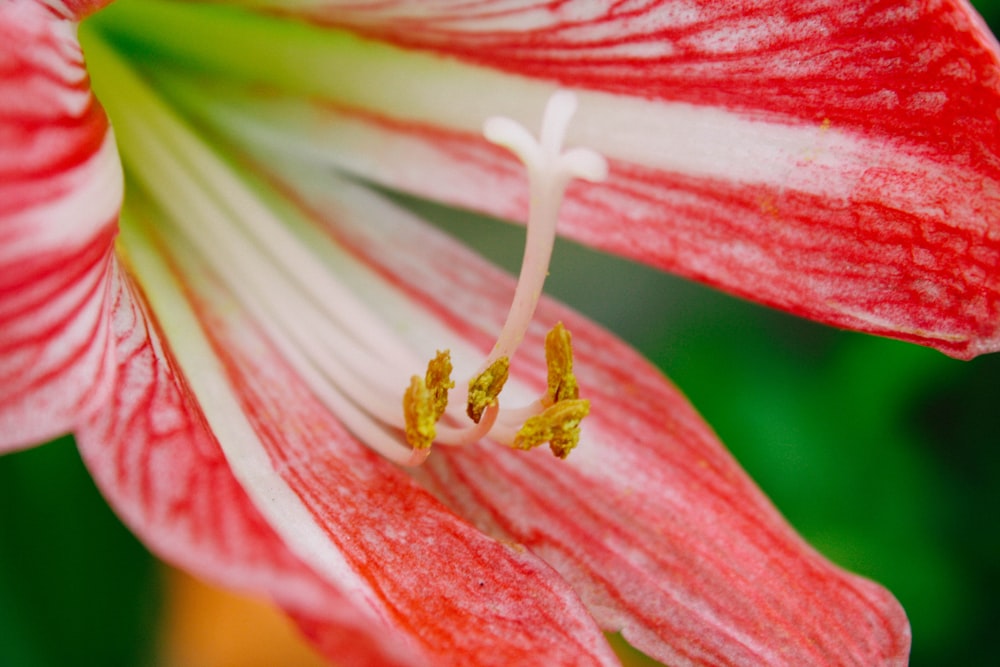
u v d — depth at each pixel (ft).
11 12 0.75
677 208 0.89
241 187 0.90
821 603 0.87
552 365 0.84
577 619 0.81
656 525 0.88
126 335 0.78
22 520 0.91
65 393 0.74
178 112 0.93
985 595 0.96
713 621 0.86
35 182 0.74
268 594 0.69
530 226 0.83
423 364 0.88
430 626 0.78
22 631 0.91
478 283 0.93
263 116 0.94
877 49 0.84
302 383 0.87
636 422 0.90
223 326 0.87
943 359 0.97
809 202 0.87
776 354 0.99
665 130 0.89
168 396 0.77
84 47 0.90
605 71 0.88
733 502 0.89
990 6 0.95
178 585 0.93
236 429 0.83
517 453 0.89
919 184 0.85
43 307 0.74
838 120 0.86
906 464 0.97
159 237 0.88
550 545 0.87
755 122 0.87
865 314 0.87
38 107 0.75
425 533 0.81
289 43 0.92
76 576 0.92
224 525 0.71
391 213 0.95
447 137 0.93
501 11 0.87
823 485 0.97
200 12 0.91
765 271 0.89
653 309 1.04
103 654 0.92
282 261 0.89
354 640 0.70
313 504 0.81
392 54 0.92
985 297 0.85
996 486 0.96
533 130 0.91
